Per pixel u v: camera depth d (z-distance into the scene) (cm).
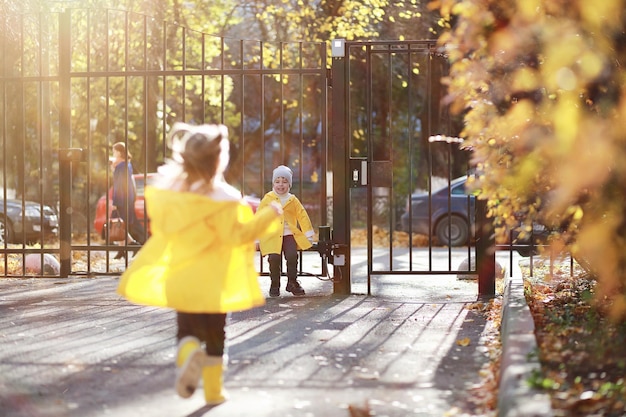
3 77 1277
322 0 2342
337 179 1146
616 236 645
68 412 549
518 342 639
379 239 2488
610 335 674
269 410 557
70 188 1290
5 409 556
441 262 1730
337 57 1140
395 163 2992
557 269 1227
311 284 1278
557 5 600
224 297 568
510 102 705
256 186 3309
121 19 2264
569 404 497
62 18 1264
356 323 909
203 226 559
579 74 603
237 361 713
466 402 579
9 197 2700
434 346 779
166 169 585
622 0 582
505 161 736
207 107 2823
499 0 646
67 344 784
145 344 784
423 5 2550
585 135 596
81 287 1198
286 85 2928
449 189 1109
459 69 688
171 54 2391
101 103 2364
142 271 570
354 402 577
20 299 1081
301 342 799
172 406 566
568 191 630
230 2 2522
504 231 775
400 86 2866
